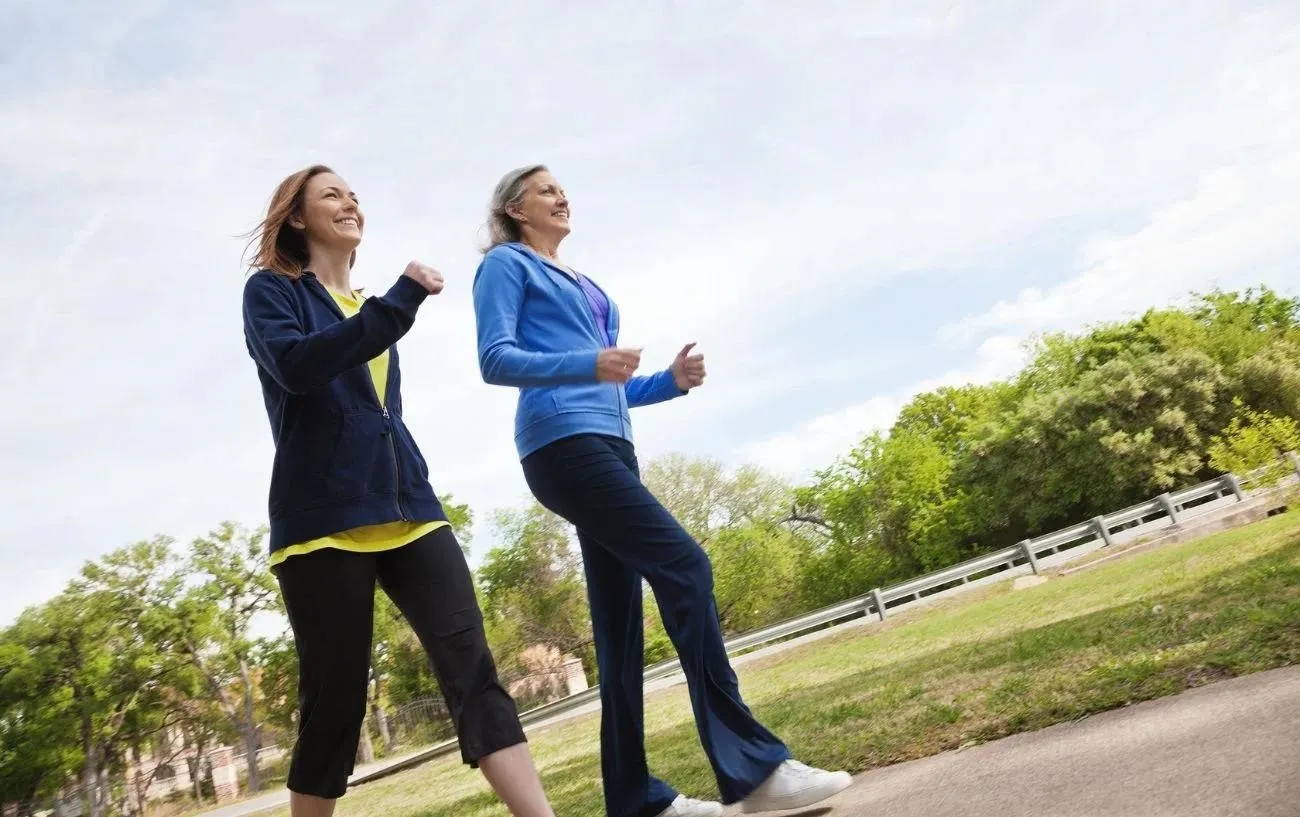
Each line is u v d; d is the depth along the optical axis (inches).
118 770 2057.1
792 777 103.3
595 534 114.9
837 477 1782.7
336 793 98.2
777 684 401.1
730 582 1729.8
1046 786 85.0
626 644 121.9
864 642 530.0
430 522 103.7
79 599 1807.3
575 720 617.0
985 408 1958.7
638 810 118.3
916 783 101.7
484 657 101.0
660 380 134.9
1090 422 1499.8
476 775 409.7
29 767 1732.3
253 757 1860.2
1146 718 99.0
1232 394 1445.6
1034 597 450.9
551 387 114.9
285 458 98.0
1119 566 500.4
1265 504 575.2
